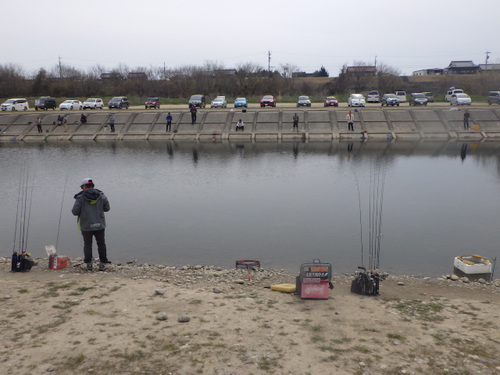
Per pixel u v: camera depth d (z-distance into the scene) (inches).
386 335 276.4
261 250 536.1
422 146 1498.5
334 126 1752.0
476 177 998.4
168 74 3690.9
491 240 575.2
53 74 3540.8
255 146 1542.8
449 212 713.6
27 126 1892.2
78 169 1123.9
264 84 3043.8
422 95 2073.1
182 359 240.8
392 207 746.2
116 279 390.3
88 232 416.5
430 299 357.1
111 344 256.1
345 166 1139.3
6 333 268.7
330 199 802.8
